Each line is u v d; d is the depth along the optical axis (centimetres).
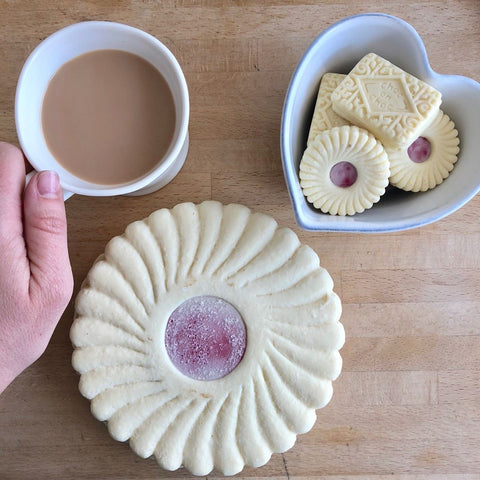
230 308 36
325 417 39
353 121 34
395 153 34
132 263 36
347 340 39
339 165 34
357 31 33
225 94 38
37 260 31
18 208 30
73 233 39
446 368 39
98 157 33
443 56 38
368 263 39
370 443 39
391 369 39
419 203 34
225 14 38
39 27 37
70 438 39
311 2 37
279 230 37
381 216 34
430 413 39
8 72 38
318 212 35
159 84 32
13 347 32
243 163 39
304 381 36
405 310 39
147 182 31
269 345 36
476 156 33
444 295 39
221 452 36
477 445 39
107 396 37
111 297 36
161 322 36
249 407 36
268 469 39
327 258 39
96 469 39
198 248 36
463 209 38
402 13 37
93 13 37
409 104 32
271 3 37
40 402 39
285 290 36
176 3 37
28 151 30
